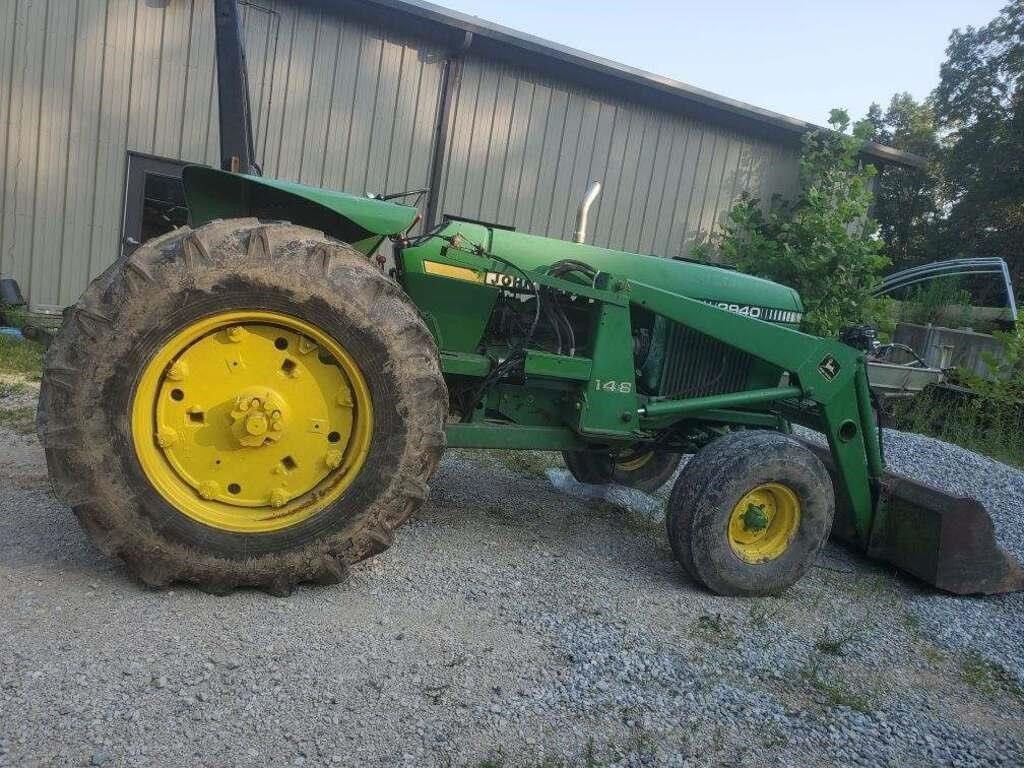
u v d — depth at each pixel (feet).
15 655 7.36
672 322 12.73
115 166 25.17
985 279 51.47
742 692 8.46
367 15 25.76
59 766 6.03
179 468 9.01
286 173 26.02
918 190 95.81
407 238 11.55
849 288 29.07
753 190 31.65
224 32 11.82
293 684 7.47
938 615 11.39
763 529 11.21
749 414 13.47
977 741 8.13
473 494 14.64
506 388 12.03
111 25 24.36
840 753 7.61
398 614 9.20
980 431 27.40
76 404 8.31
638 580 11.32
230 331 8.93
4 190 24.43
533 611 9.77
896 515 12.68
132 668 7.38
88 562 9.48
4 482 12.02
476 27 25.88
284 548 9.02
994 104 84.94
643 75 28.25
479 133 27.76
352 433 9.37
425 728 7.09
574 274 11.93
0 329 23.68
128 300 8.37
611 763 6.97
